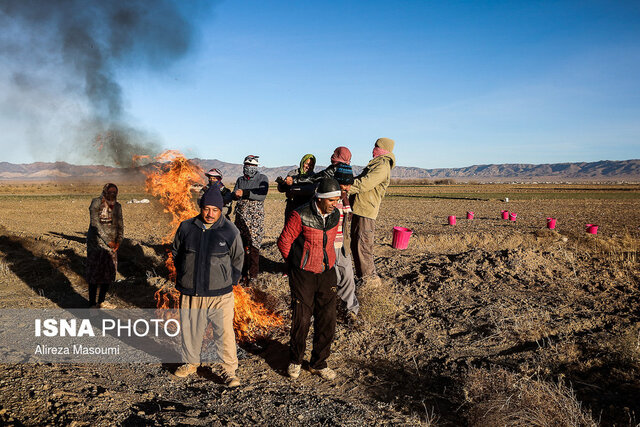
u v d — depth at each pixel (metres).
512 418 3.38
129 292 7.17
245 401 3.68
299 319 4.13
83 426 2.80
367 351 4.86
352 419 3.44
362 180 5.61
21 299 6.84
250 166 6.95
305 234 4.03
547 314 5.63
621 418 3.46
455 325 5.48
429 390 4.07
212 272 3.89
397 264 8.78
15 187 77.94
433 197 47.12
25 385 3.31
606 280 7.14
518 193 58.78
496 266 8.00
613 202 38.31
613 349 4.52
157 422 3.00
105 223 6.10
